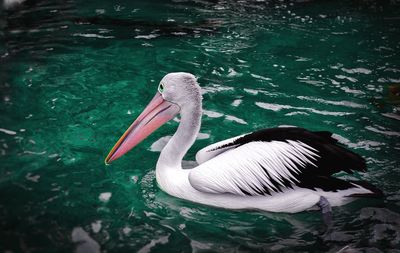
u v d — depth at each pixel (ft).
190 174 9.25
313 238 8.77
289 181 8.91
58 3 19.48
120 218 8.96
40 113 11.59
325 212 8.96
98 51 14.71
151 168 10.25
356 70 13.85
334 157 8.84
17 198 9.16
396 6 20.49
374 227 8.90
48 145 10.55
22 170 9.81
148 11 18.93
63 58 14.20
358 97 12.56
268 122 11.57
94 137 10.93
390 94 12.66
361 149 10.69
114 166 10.20
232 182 9.05
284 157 8.92
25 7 18.67
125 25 17.11
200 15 18.61
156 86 12.96
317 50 15.12
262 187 8.97
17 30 16.16
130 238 8.61
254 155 9.04
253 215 9.24
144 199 9.44
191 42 15.58
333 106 12.18
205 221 9.07
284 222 9.10
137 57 14.42
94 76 13.32
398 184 9.76
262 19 18.38
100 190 9.53
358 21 18.35
